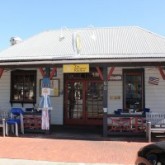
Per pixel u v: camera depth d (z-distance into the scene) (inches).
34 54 753.0
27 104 778.2
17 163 434.3
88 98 768.9
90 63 614.2
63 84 770.8
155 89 733.3
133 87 741.3
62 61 621.0
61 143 559.5
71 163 433.1
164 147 275.4
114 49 746.2
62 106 767.7
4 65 657.6
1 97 789.2
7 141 574.6
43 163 434.0
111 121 641.0
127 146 536.7
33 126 653.3
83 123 765.3
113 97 743.7
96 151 502.6
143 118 620.1
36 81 775.1
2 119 640.4
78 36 732.0
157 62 610.5
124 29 854.5
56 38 846.5
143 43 767.7
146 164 284.0
